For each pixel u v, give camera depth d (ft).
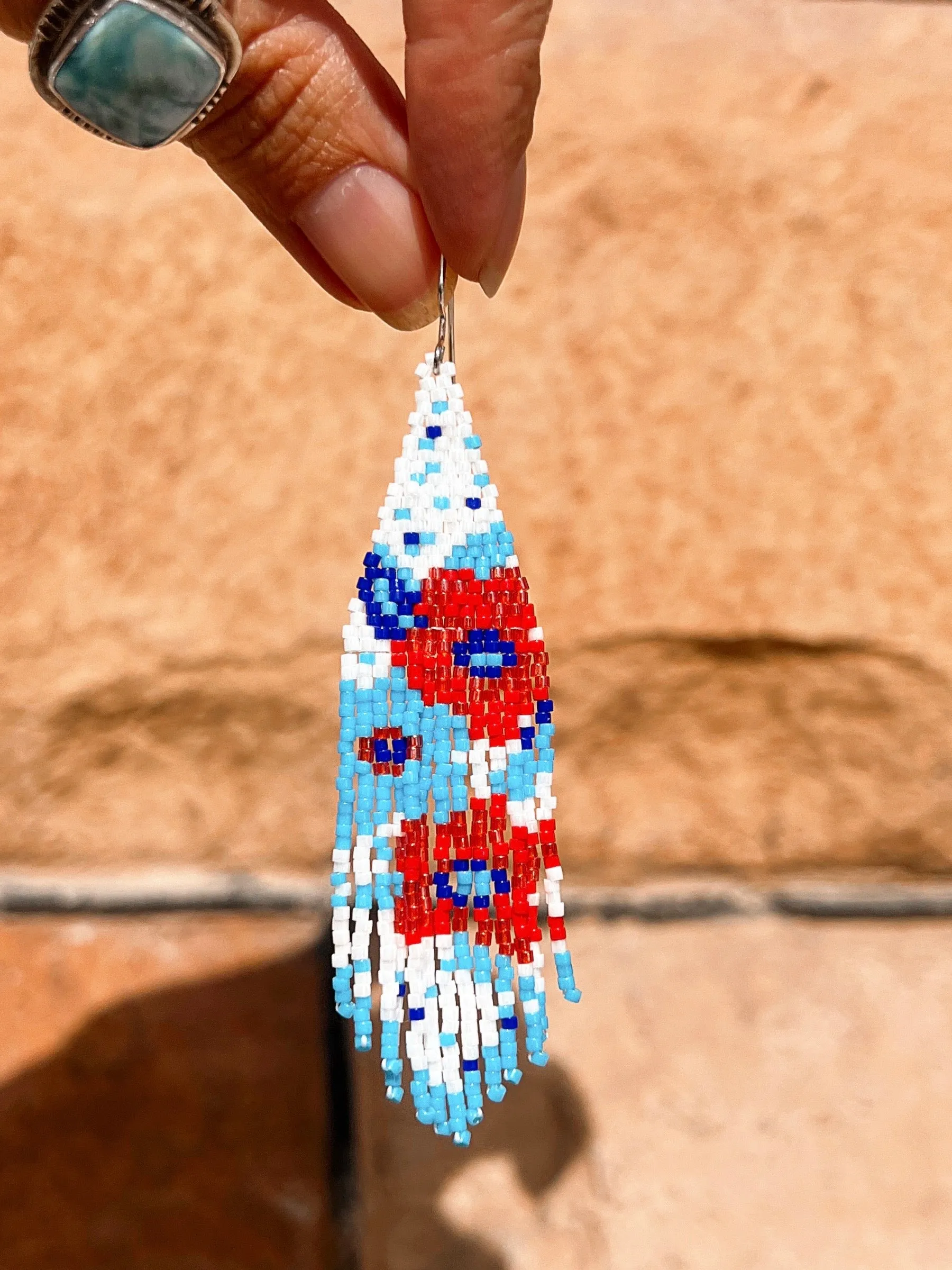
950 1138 0.70
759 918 0.78
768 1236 0.68
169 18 0.47
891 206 0.75
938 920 0.78
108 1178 0.68
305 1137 0.69
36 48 0.48
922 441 0.75
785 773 0.78
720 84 0.75
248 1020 0.73
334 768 0.77
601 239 0.75
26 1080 0.70
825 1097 0.71
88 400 0.73
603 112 0.75
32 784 0.75
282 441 0.74
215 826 0.77
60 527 0.74
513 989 0.51
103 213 0.73
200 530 0.74
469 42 0.48
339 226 0.53
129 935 0.75
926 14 0.77
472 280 0.54
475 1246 0.67
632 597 0.75
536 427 0.74
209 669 0.74
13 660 0.74
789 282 0.75
